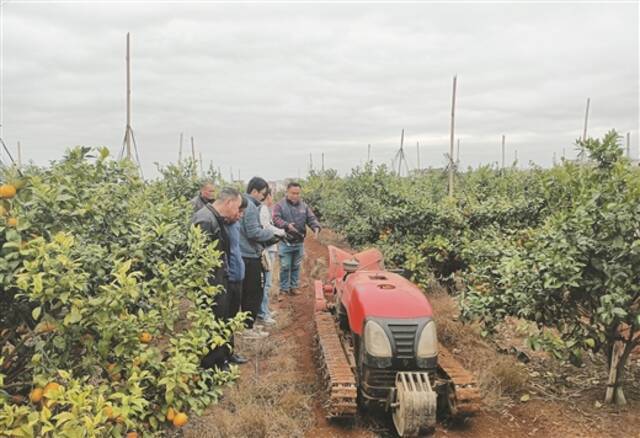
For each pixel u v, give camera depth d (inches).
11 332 122.2
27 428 96.4
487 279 218.5
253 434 173.2
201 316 138.8
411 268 326.0
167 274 132.6
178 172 467.8
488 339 260.2
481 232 334.3
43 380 109.6
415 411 161.5
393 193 377.4
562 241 182.5
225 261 209.8
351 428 183.9
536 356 244.8
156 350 126.2
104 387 111.7
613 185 183.5
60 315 113.9
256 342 263.6
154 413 125.7
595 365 232.1
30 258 109.9
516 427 184.5
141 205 195.0
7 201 114.8
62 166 143.3
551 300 194.5
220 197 211.3
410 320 179.2
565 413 192.4
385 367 174.6
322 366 220.4
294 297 373.1
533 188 394.6
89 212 132.0
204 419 176.9
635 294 181.5
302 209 366.3
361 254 256.8
